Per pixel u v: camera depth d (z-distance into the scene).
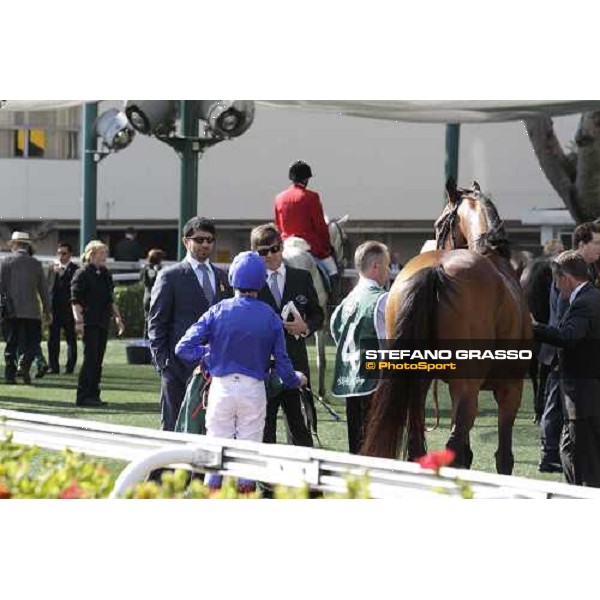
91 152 28.28
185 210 27.06
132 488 10.78
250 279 16.38
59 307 35.00
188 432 17.09
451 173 25.06
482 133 24.69
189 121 26.80
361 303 18.98
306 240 25.52
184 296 18.39
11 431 12.63
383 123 25.19
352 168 25.66
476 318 17.48
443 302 17.50
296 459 11.14
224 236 26.66
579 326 17.61
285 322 19.09
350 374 19.03
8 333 32.75
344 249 26.06
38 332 32.84
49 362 35.72
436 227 20.28
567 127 24.33
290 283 19.42
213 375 16.41
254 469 11.31
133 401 29.33
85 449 12.34
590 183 24.22
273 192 26.36
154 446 11.91
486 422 27.06
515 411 18.25
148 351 36.75
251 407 16.34
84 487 11.09
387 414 17.44
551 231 24.36
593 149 24.22
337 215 25.97
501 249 19.17
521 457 22.80
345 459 10.92
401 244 25.73
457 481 10.39
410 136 24.98
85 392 28.62
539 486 10.22
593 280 20.12
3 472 11.28
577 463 17.84
